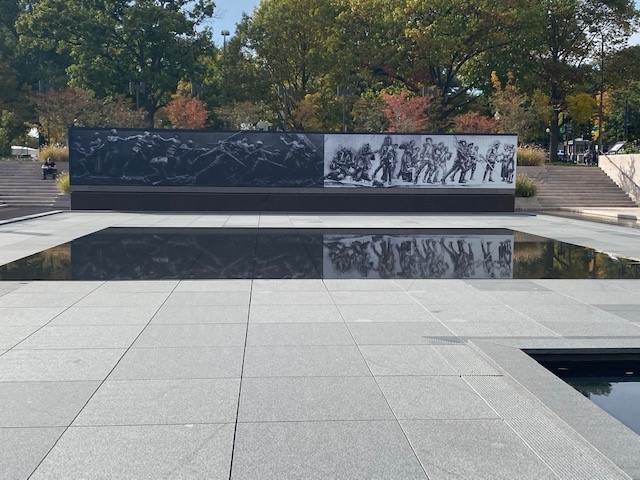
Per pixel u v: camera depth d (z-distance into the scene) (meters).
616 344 6.57
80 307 8.50
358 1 49.59
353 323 7.68
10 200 30.48
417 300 9.12
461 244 15.89
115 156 26.88
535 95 51.62
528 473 3.88
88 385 5.38
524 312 8.34
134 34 52.16
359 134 27.55
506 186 28.36
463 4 47.28
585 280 10.85
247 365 5.96
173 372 5.74
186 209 27.33
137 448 4.19
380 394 5.21
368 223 21.83
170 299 9.07
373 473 3.88
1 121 59.00
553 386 5.16
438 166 28.02
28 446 4.21
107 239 16.41
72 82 53.50
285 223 21.59
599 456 3.97
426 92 42.78
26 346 6.57
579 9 50.25
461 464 4.00
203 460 4.03
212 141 27.12
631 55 49.28
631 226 21.34
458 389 5.34
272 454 4.12
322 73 51.78
